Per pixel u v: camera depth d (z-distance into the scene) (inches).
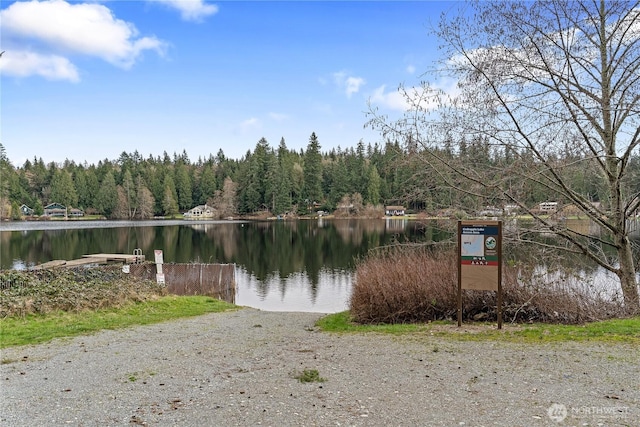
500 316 282.0
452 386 166.9
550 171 343.9
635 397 150.6
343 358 219.0
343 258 1195.3
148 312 424.2
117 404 158.4
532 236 368.8
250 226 2539.4
